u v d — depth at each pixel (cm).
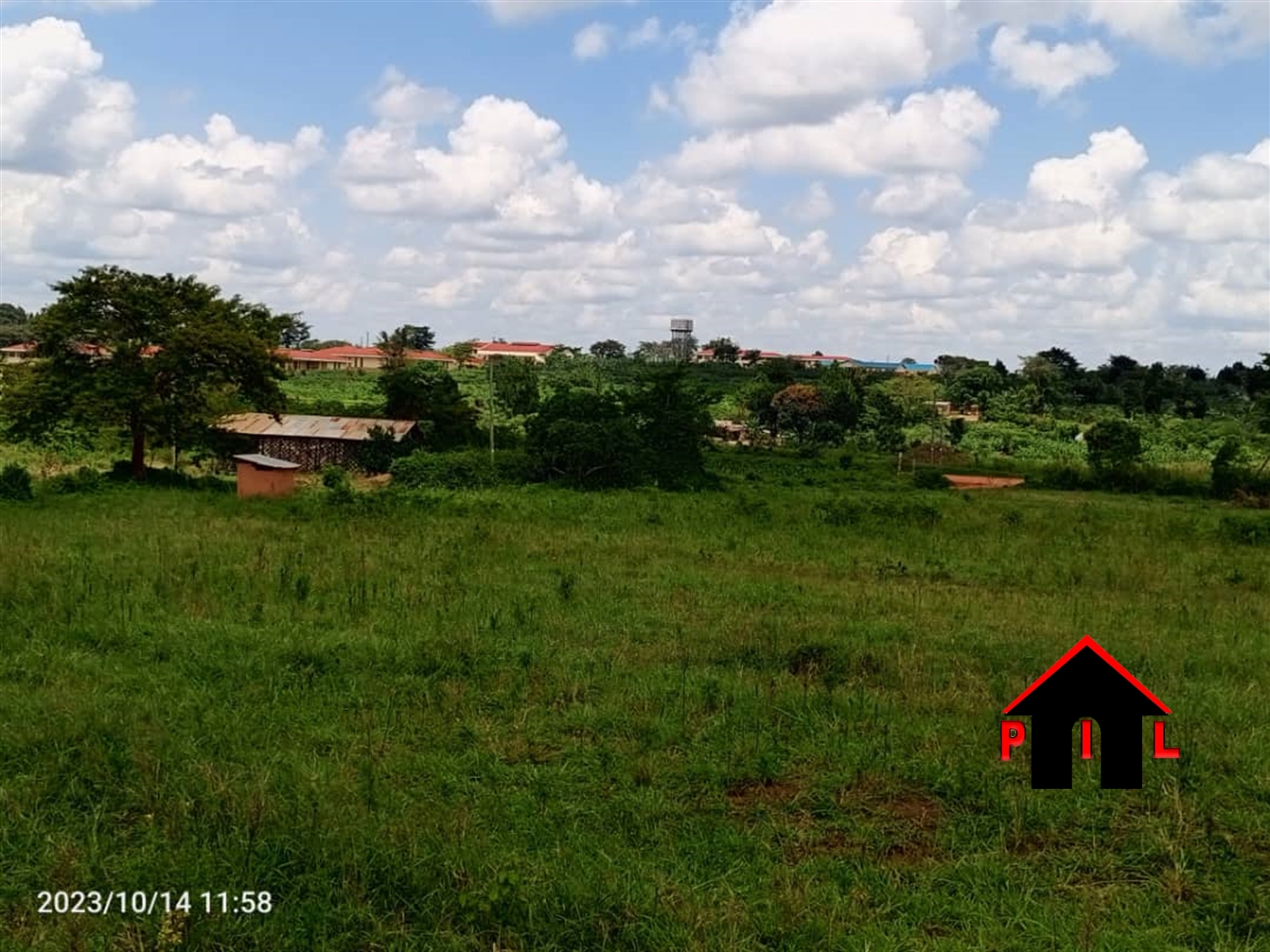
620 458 3225
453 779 702
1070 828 653
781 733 800
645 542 1898
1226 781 722
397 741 777
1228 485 3791
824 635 1153
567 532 2017
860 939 514
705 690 893
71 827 624
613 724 822
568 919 525
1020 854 622
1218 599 1495
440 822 622
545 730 812
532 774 716
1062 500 3453
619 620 1211
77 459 4031
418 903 545
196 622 1115
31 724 767
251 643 1032
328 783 675
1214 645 1171
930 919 543
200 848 592
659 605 1319
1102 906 557
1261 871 595
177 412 3175
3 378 3089
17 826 621
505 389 6219
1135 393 8000
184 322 3152
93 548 1648
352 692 891
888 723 830
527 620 1184
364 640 1048
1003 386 8325
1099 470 4197
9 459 3816
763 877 579
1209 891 570
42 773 689
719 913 534
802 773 734
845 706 865
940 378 9431
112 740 740
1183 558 1919
